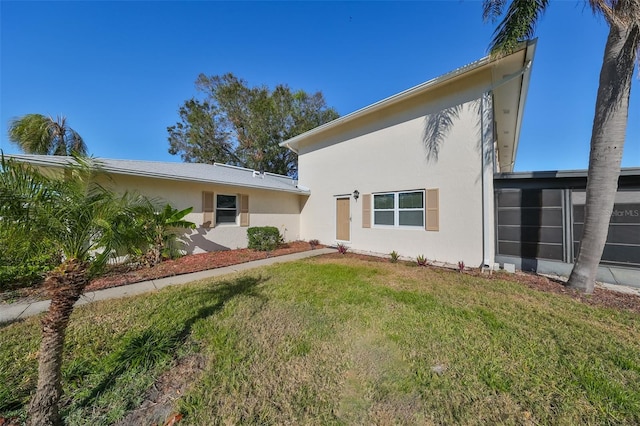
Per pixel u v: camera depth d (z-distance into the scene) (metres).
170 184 7.97
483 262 6.67
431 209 7.76
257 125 19.16
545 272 6.18
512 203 6.66
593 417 1.83
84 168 2.20
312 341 2.90
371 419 1.85
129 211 2.20
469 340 2.89
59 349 1.81
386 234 8.94
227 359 2.54
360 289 4.75
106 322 3.35
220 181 8.80
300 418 1.86
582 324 3.29
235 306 3.91
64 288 1.79
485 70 6.71
